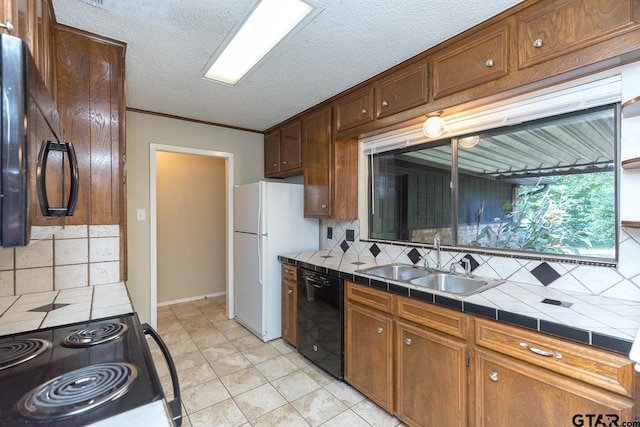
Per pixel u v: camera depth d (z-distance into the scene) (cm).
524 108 177
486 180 205
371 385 198
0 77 52
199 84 240
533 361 125
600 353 108
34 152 62
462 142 217
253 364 254
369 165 288
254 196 309
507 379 133
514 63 153
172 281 418
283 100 277
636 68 131
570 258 165
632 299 142
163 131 317
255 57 199
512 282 182
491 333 139
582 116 163
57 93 160
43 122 72
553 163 175
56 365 89
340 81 236
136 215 302
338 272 223
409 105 204
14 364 89
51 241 162
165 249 412
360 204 289
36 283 159
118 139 177
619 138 150
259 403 203
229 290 358
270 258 301
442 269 220
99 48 172
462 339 150
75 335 109
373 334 197
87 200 170
